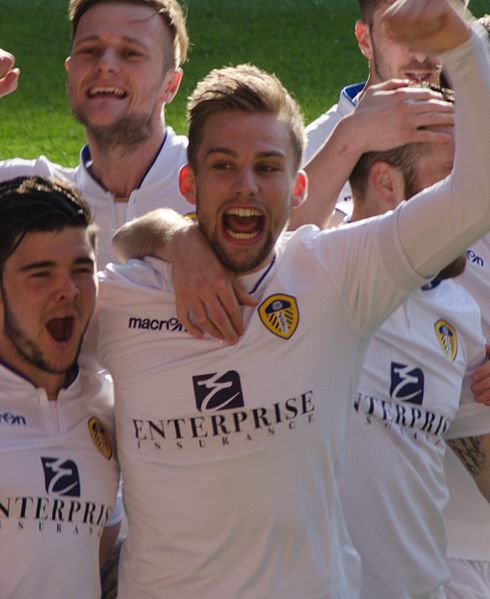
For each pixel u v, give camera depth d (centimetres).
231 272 618
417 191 681
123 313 632
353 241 606
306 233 633
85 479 636
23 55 2644
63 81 2495
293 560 607
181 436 610
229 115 609
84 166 926
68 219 620
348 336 610
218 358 606
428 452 693
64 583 620
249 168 605
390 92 707
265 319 607
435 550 694
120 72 881
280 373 602
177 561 614
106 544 697
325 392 606
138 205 901
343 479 670
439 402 692
